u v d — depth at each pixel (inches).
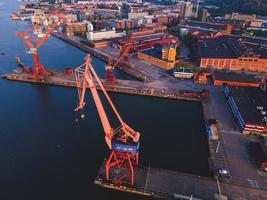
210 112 5999.0
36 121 5610.2
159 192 3708.2
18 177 4045.3
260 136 5073.8
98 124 5546.3
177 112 6102.4
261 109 5605.3
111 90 7091.5
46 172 4160.9
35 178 4033.0
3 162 4352.9
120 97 6806.1
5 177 4037.9
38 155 4544.8
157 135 5187.0
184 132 5315.0
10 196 3686.0
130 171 4106.8
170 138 5103.3
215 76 7613.2
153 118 5812.0
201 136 5201.8
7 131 5201.8
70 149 4724.4
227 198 3612.2
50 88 7362.2
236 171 4153.5
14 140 4928.6
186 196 3592.5
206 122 5595.5
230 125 5492.1
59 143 4884.4
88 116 5851.4
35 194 3732.8
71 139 5014.8
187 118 5846.5
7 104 6353.3
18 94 6934.1
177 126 5526.6
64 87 7455.7
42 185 3897.6
